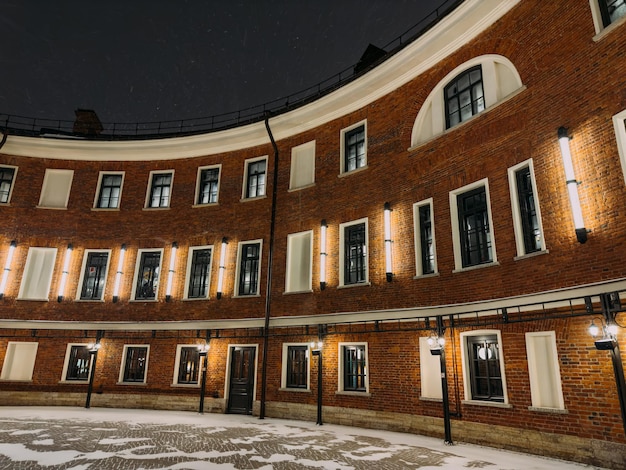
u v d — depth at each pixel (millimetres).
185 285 19094
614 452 8625
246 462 8664
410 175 14594
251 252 18766
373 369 13977
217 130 20156
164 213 20359
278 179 18859
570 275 9914
